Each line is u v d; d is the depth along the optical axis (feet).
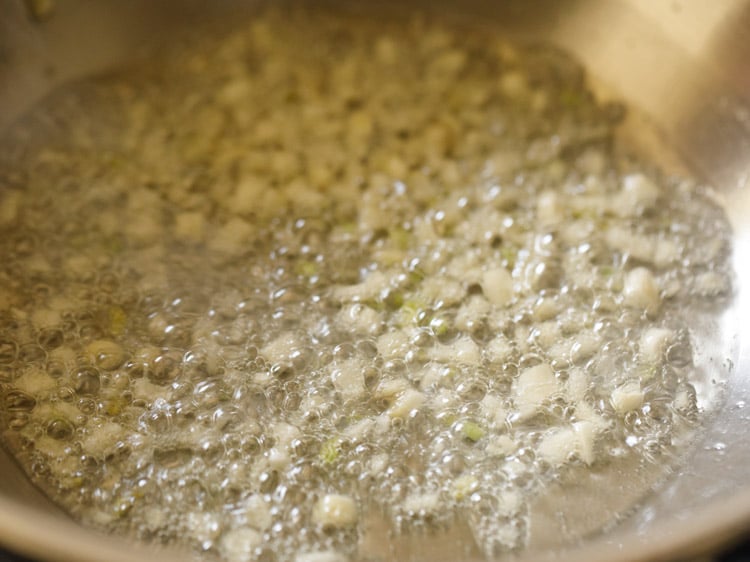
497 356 0.52
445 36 0.66
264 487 0.47
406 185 0.59
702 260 0.56
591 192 0.58
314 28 0.66
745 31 0.57
